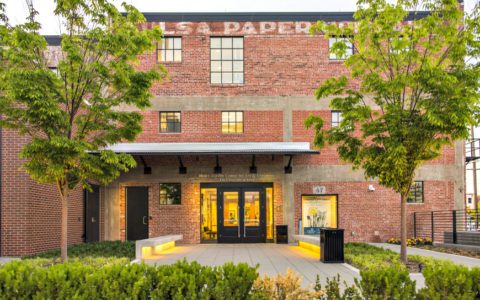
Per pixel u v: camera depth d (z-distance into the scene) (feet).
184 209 62.44
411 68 37.76
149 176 62.80
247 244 60.85
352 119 37.40
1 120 30.91
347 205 62.13
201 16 63.98
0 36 31.81
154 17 63.52
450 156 63.05
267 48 63.72
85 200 55.98
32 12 33.01
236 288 16.05
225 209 62.95
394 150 32.68
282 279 16.06
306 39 63.77
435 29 35.22
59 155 29.86
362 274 16.33
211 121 62.69
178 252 49.11
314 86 63.26
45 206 45.98
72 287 16.30
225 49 64.18
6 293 15.87
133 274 16.48
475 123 32.45
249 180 62.64
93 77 32.86
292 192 62.28
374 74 34.96
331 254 37.96
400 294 15.64
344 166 62.69
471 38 34.30
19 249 41.98
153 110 62.49
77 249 42.37
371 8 37.11
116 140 35.91
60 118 30.32
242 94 63.05
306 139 62.44
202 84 63.10
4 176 42.86
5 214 42.47
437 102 33.71
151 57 62.85
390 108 34.71
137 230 62.85
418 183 62.95
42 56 33.50
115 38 32.07
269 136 62.49
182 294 16.06
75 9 33.91
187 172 62.90
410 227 61.82
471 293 15.79
